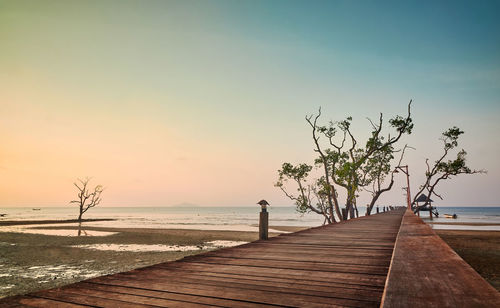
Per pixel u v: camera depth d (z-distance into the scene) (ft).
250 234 108.99
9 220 216.54
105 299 8.75
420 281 6.56
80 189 206.90
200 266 13.74
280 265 14.11
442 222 182.39
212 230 128.26
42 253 63.98
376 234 29.14
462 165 109.29
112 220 237.25
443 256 10.07
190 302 8.63
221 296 9.24
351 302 8.73
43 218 264.93
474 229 118.21
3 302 8.33
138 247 74.43
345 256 16.62
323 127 94.48
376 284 10.77
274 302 8.70
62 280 39.91
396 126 86.07
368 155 88.22
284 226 170.09
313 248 19.79
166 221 225.15
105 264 51.31
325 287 10.36
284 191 100.37
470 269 7.86
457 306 4.76
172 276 11.77
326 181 96.27
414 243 13.73
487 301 4.99
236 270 12.97
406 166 123.13
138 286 10.25
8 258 57.67
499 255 51.98
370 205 96.68
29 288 35.86
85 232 116.37
